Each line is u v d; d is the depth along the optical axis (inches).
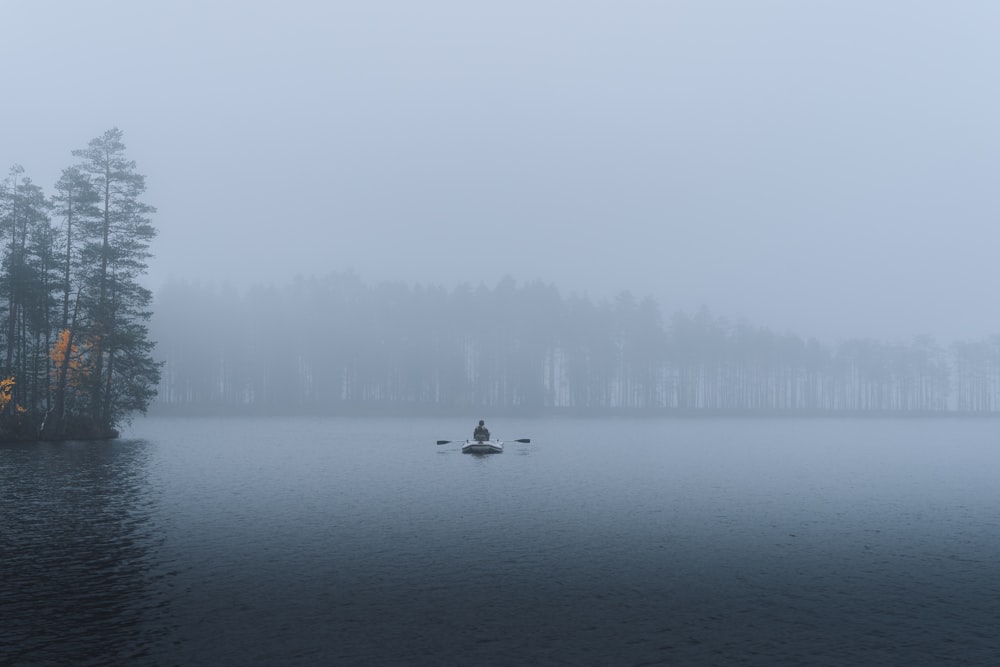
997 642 539.2
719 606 618.8
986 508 1136.8
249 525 949.8
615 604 621.0
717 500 1195.9
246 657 497.4
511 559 773.9
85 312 2459.4
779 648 524.4
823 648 525.3
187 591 648.4
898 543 869.8
